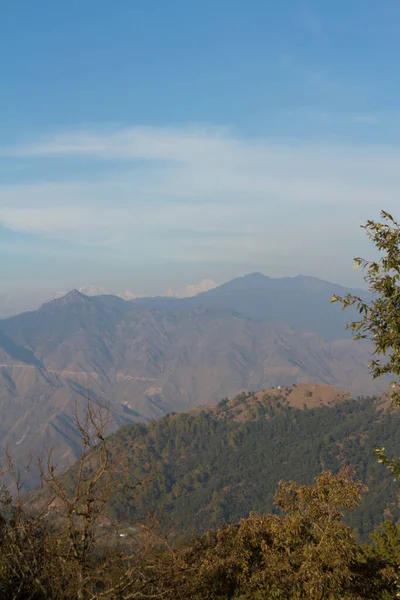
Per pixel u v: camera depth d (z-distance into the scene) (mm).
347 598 9352
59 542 7898
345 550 9680
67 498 8109
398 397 7414
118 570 8102
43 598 7805
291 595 9547
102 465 8070
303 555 9883
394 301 7051
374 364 7309
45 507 8117
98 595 7578
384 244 7039
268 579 9695
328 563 9586
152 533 8273
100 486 8133
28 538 7719
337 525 10023
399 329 6895
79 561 7746
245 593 9797
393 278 7004
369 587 9875
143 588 8242
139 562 8062
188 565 9633
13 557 7766
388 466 7320
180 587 9047
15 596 7375
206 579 9742
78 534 8047
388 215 7039
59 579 7676
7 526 8102
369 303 7227
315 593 9281
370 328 7211
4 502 8477
